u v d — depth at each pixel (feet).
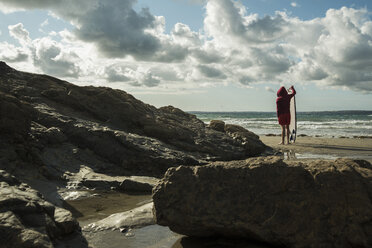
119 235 10.50
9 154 18.37
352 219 8.63
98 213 13.80
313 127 89.97
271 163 10.03
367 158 31.55
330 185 9.16
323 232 8.63
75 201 15.93
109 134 25.45
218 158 30.45
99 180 19.36
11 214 8.52
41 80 31.99
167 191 10.24
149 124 30.94
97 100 31.58
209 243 9.77
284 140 49.49
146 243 9.86
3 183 10.54
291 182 9.54
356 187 9.00
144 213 12.34
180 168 10.66
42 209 9.48
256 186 9.75
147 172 23.75
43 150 21.40
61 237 9.42
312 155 34.73
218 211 9.63
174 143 30.48
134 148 24.39
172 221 9.95
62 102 30.37
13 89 28.50
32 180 17.93
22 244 7.74
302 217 8.97
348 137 56.13
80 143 24.95
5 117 19.26
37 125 23.73
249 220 9.34
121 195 17.52
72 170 20.86
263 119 157.48
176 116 40.81
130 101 33.83
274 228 9.04
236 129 40.11
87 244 9.59
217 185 10.03
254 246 9.32
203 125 40.65
